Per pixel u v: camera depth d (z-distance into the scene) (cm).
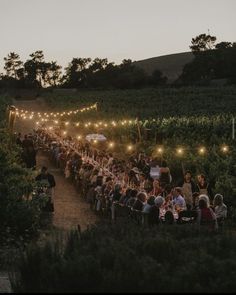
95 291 612
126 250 704
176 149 3275
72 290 622
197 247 765
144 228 885
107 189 2067
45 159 3612
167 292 596
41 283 662
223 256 730
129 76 15088
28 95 14275
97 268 637
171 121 4922
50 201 2080
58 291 619
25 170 1934
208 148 3400
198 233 874
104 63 17688
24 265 729
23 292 659
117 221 994
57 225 1898
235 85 13238
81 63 18000
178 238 860
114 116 6756
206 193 1936
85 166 2523
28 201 1723
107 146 4022
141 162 2572
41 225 1817
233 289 604
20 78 18238
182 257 707
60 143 3459
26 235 1562
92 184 2298
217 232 879
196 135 4491
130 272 623
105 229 874
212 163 2634
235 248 764
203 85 14038
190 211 1541
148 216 1537
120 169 2342
